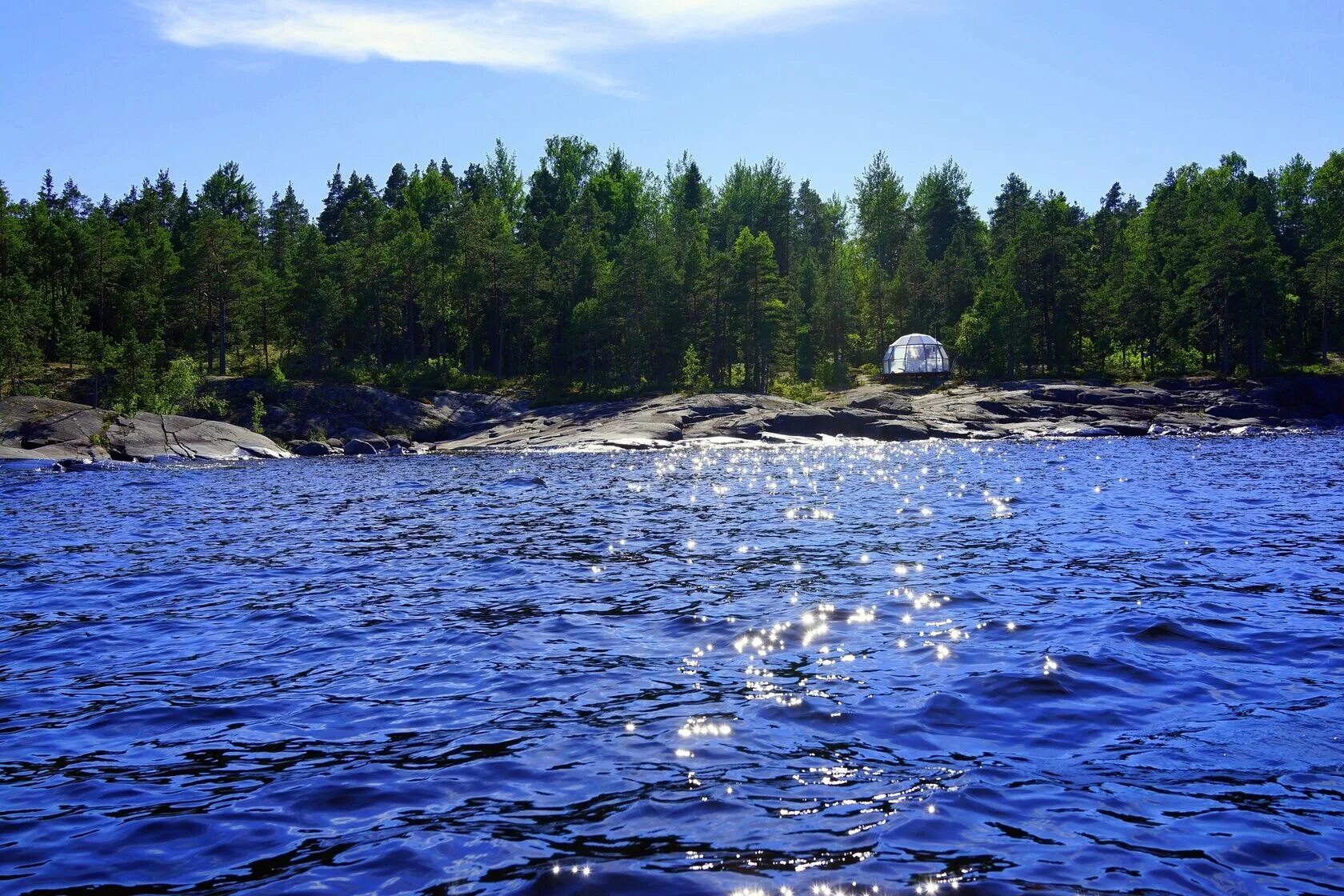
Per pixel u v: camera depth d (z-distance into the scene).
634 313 94.94
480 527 27.25
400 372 92.31
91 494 40.47
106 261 96.81
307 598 17.31
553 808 7.92
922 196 156.75
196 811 7.99
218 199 150.88
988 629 13.84
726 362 99.56
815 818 7.61
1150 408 83.69
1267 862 6.74
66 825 7.76
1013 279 100.31
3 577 19.91
